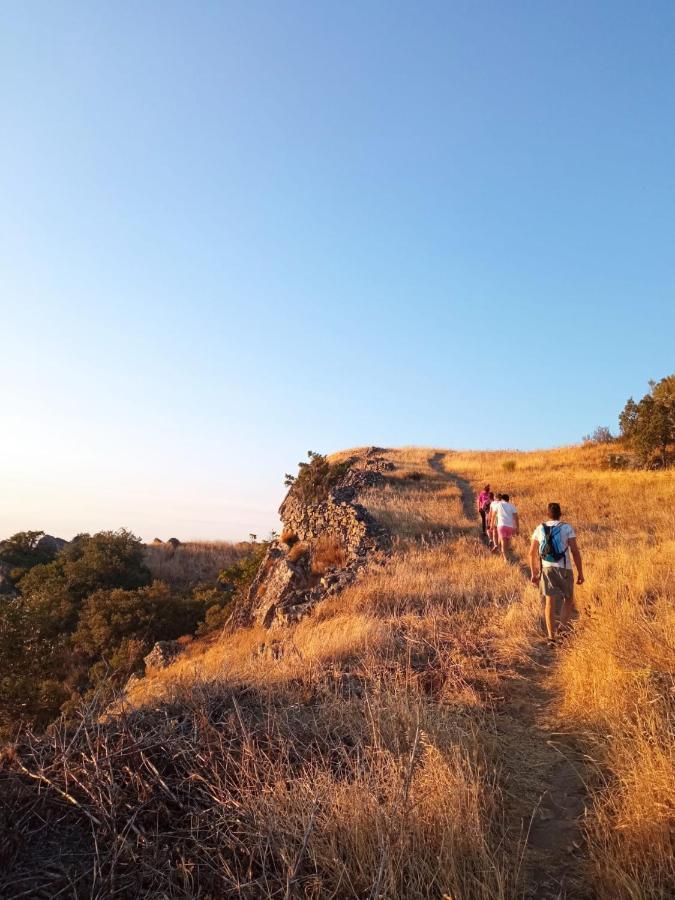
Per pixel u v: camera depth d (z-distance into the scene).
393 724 4.48
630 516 20.56
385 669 6.20
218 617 22.70
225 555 47.19
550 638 7.56
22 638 19.67
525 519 21.59
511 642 7.52
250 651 9.57
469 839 3.16
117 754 3.70
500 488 30.41
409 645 7.30
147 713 4.48
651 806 3.25
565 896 3.01
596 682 5.21
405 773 3.64
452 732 4.57
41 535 47.94
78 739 3.96
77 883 2.85
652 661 5.23
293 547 18.53
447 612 9.55
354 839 3.12
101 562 37.62
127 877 2.87
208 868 3.01
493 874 3.00
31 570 39.03
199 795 3.56
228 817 3.30
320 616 11.48
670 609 6.88
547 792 4.07
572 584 7.81
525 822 3.73
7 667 19.12
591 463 35.41
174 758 3.81
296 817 3.26
